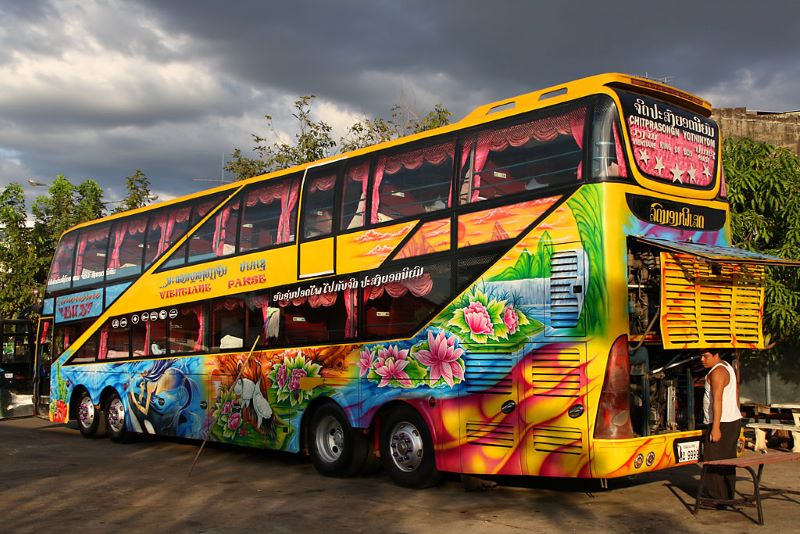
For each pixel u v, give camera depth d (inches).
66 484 409.4
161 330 559.8
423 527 304.0
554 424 315.9
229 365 494.0
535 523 307.4
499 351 338.0
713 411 317.4
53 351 679.1
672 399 342.3
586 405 306.3
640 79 338.6
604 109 322.3
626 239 314.2
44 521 319.6
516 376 330.3
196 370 521.0
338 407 415.5
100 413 617.9
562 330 317.1
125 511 339.3
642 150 329.1
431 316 369.4
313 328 435.5
